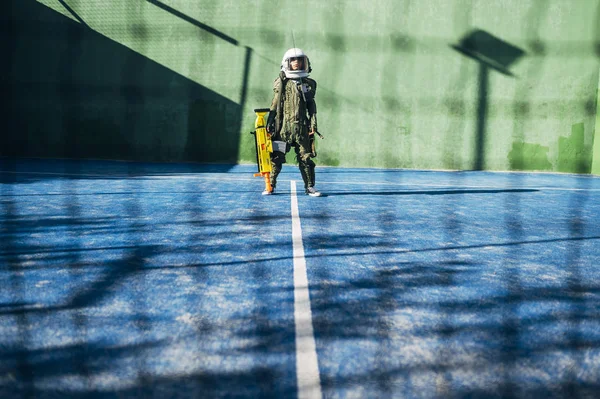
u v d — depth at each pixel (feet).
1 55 39.78
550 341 6.70
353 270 9.89
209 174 30.89
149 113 39.68
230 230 13.65
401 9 37.88
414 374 5.71
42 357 5.91
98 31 39.40
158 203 18.54
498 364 5.99
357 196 21.94
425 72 38.32
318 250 11.53
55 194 20.43
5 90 40.01
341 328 6.93
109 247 11.34
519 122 38.47
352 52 38.34
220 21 38.63
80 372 5.58
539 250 12.41
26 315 7.15
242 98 39.01
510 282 9.43
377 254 11.32
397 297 8.31
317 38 38.34
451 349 6.37
